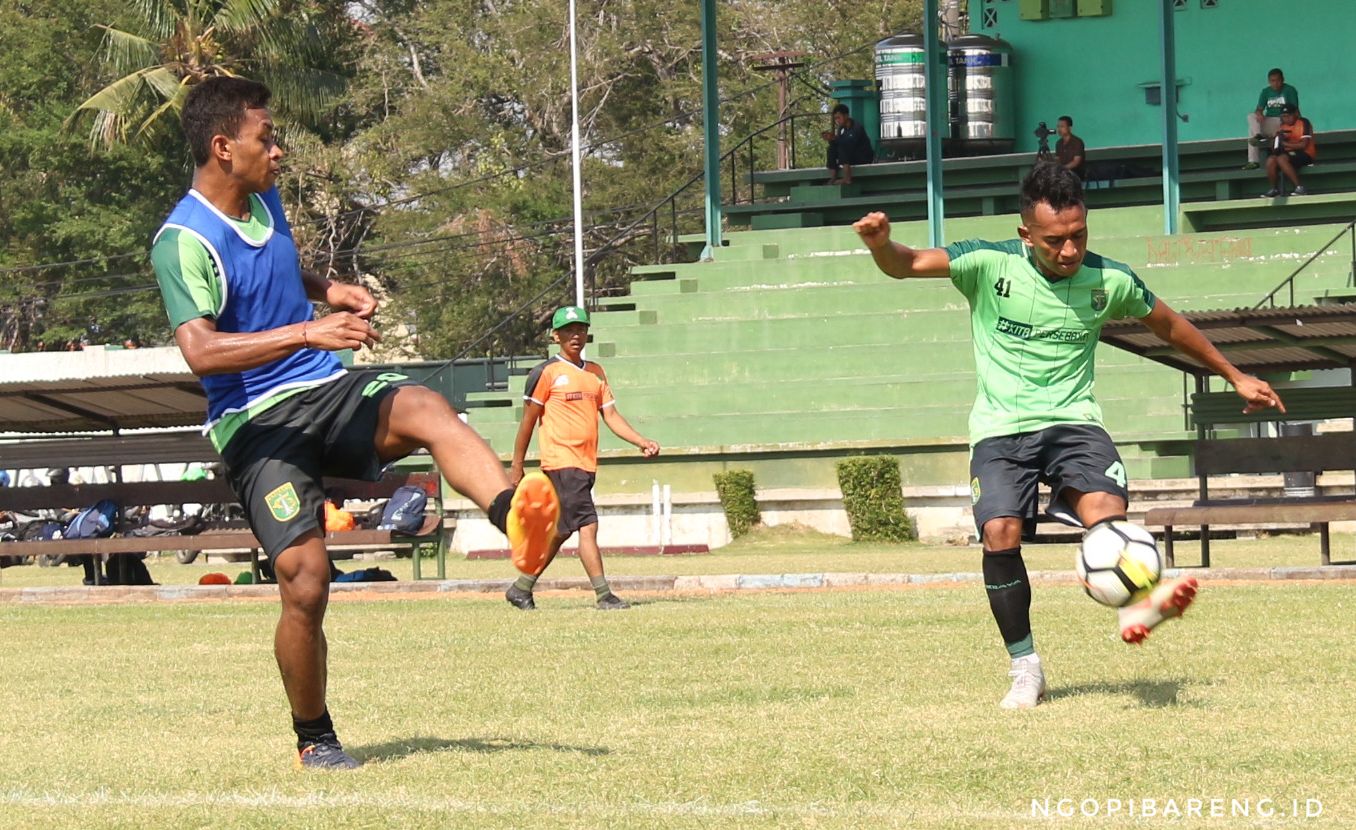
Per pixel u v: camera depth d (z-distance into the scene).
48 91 135.50
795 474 63.03
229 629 30.14
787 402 65.38
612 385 68.19
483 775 13.70
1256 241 66.44
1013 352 17.08
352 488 44.09
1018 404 17.05
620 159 125.81
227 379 13.94
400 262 118.88
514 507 12.18
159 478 78.88
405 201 118.44
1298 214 70.25
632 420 65.69
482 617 30.55
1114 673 19.25
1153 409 60.09
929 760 13.83
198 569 60.97
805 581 36.91
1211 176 73.50
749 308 70.56
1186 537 54.09
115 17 132.00
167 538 42.25
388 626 29.14
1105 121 79.38
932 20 69.50
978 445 17.30
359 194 125.25
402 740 15.93
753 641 24.23
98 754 15.62
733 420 64.69
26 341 136.25
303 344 13.11
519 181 118.50
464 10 125.81
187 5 120.38
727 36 122.69
